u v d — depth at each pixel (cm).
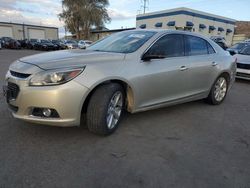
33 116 304
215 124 430
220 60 532
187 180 259
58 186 239
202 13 3753
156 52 403
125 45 406
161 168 278
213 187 249
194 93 484
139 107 386
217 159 306
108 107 336
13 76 318
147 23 4094
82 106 312
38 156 290
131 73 358
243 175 273
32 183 241
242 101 609
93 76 316
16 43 3262
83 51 396
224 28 4284
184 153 316
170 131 386
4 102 484
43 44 3198
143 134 368
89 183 246
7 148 303
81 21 4675
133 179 256
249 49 1007
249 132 401
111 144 329
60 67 303
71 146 317
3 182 240
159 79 398
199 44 499
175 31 451
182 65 436
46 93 291
